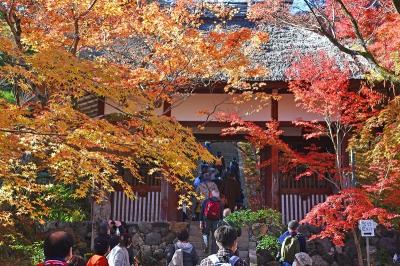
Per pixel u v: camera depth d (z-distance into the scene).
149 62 9.69
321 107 11.23
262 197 15.12
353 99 10.78
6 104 5.63
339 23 11.35
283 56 14.04
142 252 12.79
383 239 12.76
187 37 8.92
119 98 6.68
